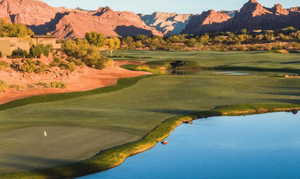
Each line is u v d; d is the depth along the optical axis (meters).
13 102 50.44
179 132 37.44
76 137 32.94
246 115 45.69
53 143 31.02
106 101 51.88
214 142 34.34
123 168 27.22
